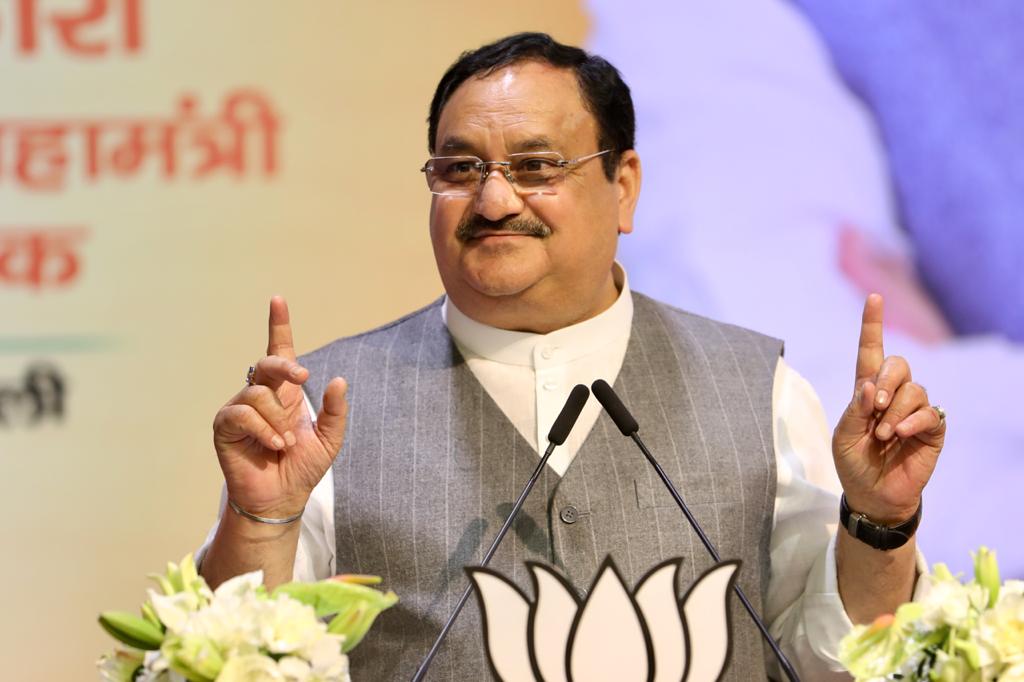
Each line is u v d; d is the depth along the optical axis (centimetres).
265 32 1266
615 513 689
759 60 1234
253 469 605
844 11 1238
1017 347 1235
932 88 1237
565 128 684
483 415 715
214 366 1276
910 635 493
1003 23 1237
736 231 1226
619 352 736
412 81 1269
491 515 687
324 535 709
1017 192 1236
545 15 1250
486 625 508
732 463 707
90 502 1273
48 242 1270
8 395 1268
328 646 468
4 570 1266
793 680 576
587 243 692
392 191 1270
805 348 1224
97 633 1273
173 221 1270
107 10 1266
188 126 1270
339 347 772
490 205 670
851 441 623
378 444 712
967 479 1231
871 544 634
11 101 1266
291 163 1266
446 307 763
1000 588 493
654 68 1233
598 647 506
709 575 516
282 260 1270
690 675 506
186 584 493
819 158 1233
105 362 1273
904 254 1233
